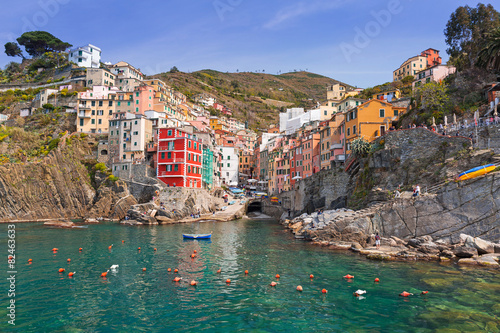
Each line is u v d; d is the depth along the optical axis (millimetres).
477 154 41281
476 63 61594
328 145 78875
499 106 50281
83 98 112688
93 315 21141
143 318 20672
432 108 60125
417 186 42156
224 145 143375
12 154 95438
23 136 102938
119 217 83000
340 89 135875
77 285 27391
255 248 43812
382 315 20688
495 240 35375
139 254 39938
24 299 24016
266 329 19047
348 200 59250
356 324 19516
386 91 96375
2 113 133875
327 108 114438
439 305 21922
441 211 38781
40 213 86812
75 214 90438
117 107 113625
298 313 21328
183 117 136500
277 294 25031
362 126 65062
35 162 90438
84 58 158875
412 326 18984
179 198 81875
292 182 101375
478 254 34625
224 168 139250
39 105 131500
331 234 46531
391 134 51312
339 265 33500
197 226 71688
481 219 36438
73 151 97312
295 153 99750
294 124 126875
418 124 59594
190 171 91750
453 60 88375
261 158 141750
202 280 28875
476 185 37250
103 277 29828
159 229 65562
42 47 173625
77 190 91750
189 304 23047
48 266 33844
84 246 45312
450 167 42844
